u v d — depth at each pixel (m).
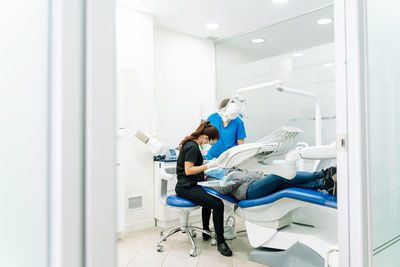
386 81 1.16
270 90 3.68
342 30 1.06
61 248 0.41
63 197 0.42
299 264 1.96
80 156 0.44
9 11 0.42
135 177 3.18
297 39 3.43
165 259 2.31
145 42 3.31
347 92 1.06
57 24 0.42
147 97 3.21
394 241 1.18
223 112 2.85
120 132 2.83
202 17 3.45
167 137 3.76
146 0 3.03
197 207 2.51
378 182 1.10
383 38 1.15
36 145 0.43
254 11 3.28
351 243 1.04
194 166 2.47
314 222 2.23
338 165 1.08
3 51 0.42
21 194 0.42
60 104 0.42
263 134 3.76
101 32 0.45
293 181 2.10
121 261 2.28
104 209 0.45
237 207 2.49
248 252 2.44
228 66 4.17
